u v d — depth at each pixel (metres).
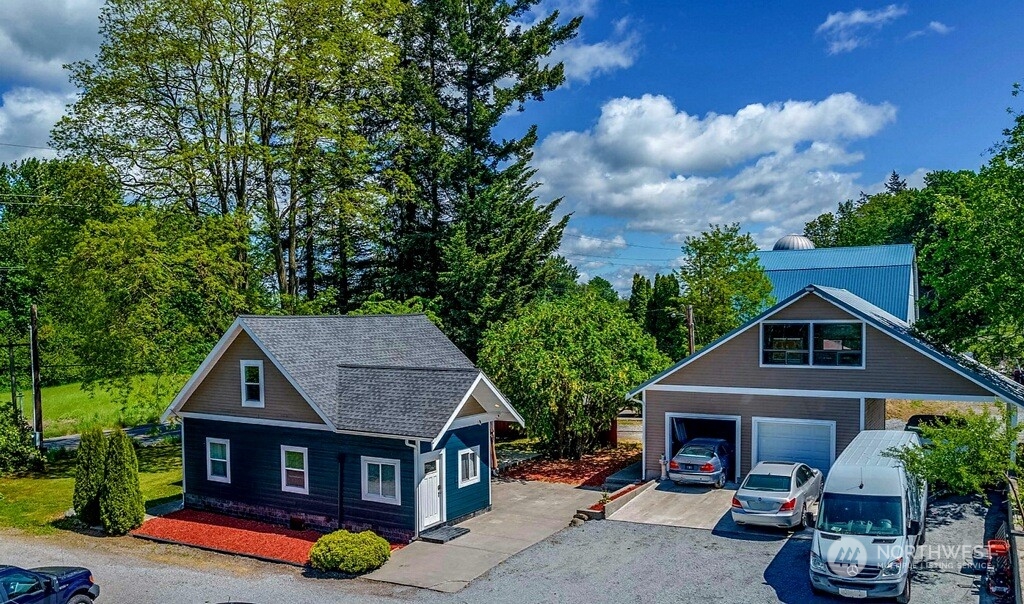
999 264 23.08
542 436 28.94
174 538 20.67
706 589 15.41
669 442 25.52
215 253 30.02
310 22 32.44
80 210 31.73
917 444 18.30
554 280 47.66
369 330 25.77
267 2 31.52
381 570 17.47
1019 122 23.19
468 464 21.98
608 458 30.50
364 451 20.50
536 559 17.84
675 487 24.48
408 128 37.75
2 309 59.06
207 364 22.94
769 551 17.78
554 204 45.22
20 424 32.69
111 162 31.44
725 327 42.22
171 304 31.61
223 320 31.86
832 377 23.19
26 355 58.12
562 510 22.62
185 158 29.89
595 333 28.42
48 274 32.50
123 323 29.05
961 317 25.80
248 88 32.84
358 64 34.50
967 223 23.69
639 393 27.84
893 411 38.66
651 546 18.48
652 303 47.44
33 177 66.19
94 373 31.81
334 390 21.83
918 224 66.50
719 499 22.77
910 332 25.69
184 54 30.39
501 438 36.41
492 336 30.45
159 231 31.05
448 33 43.03
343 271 46.28
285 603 15.44
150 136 31.70
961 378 21.52
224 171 33.06
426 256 43.56
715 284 41.91
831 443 23.22
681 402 25.33
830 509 15.77
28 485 28.80
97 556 19.39
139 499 21.94
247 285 33.28
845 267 50.31
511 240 43.00
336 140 33.12
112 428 43.03
